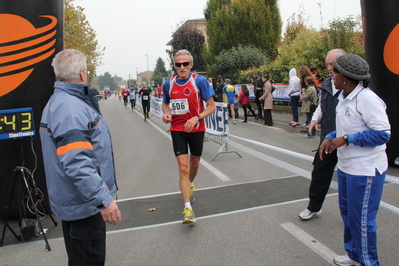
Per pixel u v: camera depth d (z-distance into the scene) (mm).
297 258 2926
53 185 1991
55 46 3896
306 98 9031
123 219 3928
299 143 8188
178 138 3873
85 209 2000
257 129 10945
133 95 22922
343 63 2330
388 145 5578
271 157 6488
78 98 2039
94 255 2092
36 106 3816
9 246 3398
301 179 5141
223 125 7137
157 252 3148
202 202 4359
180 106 3836
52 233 3658
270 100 11398
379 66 5406
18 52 3705
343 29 12773
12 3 3654
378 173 2361
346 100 2432
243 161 6594
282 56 15438
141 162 7023
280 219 3729
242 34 25078
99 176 1929
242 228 3551
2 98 3701
